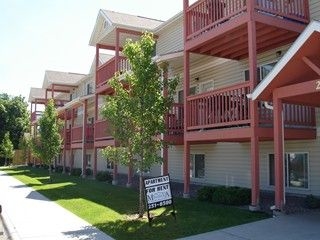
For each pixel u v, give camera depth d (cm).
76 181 2294
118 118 1102
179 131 1592
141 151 1095
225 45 1402
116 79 1133
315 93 953
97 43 2331
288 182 1373
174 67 1858
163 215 1088
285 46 1375
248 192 1216
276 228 886
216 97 1288
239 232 870
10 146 5181
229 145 1656
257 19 1162
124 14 2270
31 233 951
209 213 1079
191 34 1405
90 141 2734
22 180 2497
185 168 1406
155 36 2183
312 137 1255
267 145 1460
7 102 5909
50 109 2488
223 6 1301
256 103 1130
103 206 1310
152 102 1075
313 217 986
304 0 1272
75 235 921
